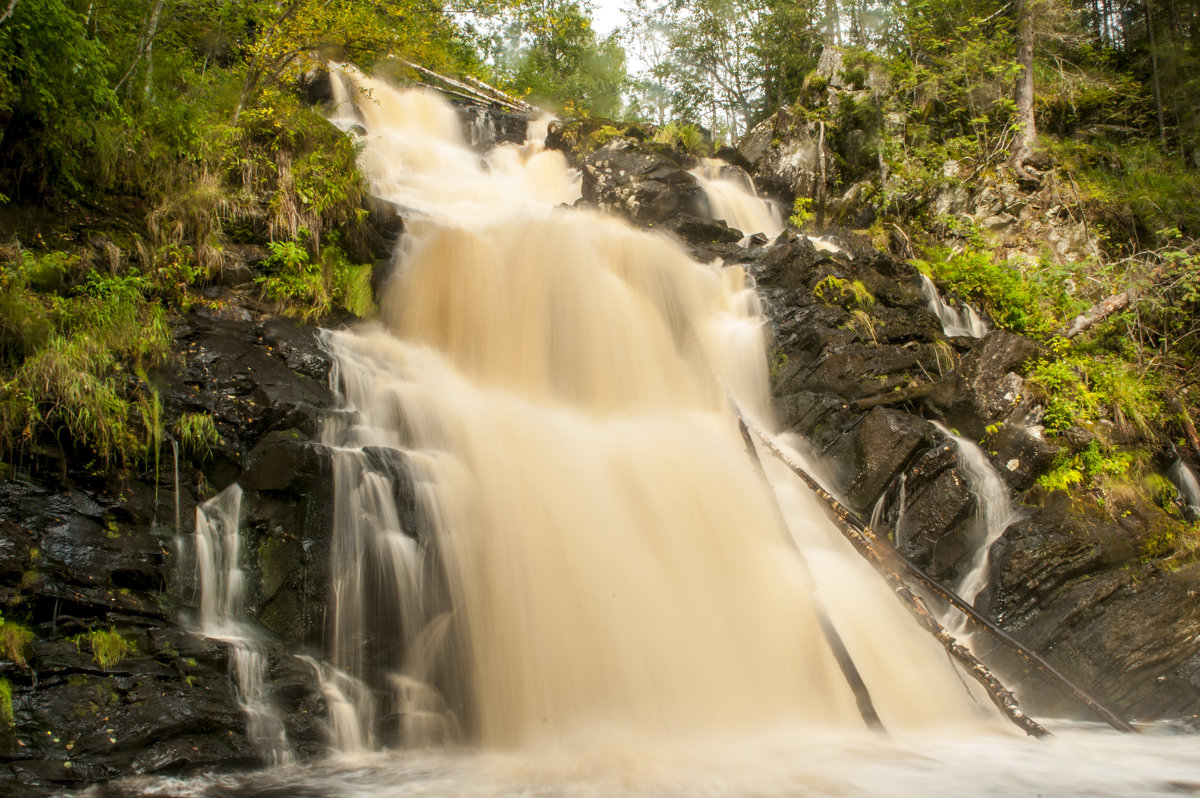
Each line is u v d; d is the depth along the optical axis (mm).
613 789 6082
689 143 21656
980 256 16094
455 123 20797
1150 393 12531
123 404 7406
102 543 6812
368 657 7348
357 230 11859
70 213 9391
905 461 10180
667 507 9227
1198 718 8320
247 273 10242
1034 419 10844
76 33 9703
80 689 6086
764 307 12625
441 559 7844
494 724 7547
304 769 6488
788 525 9898
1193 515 10844
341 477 7660
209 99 12812
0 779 5520
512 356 11664
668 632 8258
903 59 22844
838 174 19969
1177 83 22516
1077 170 19547
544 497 8758
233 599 7461
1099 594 9102
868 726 7789
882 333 12188
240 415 8141
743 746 7270
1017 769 6695
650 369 11984
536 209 16703
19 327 7520
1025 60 20609
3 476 6656
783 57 32094
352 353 10117
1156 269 15039
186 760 6129
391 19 17234
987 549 9922
